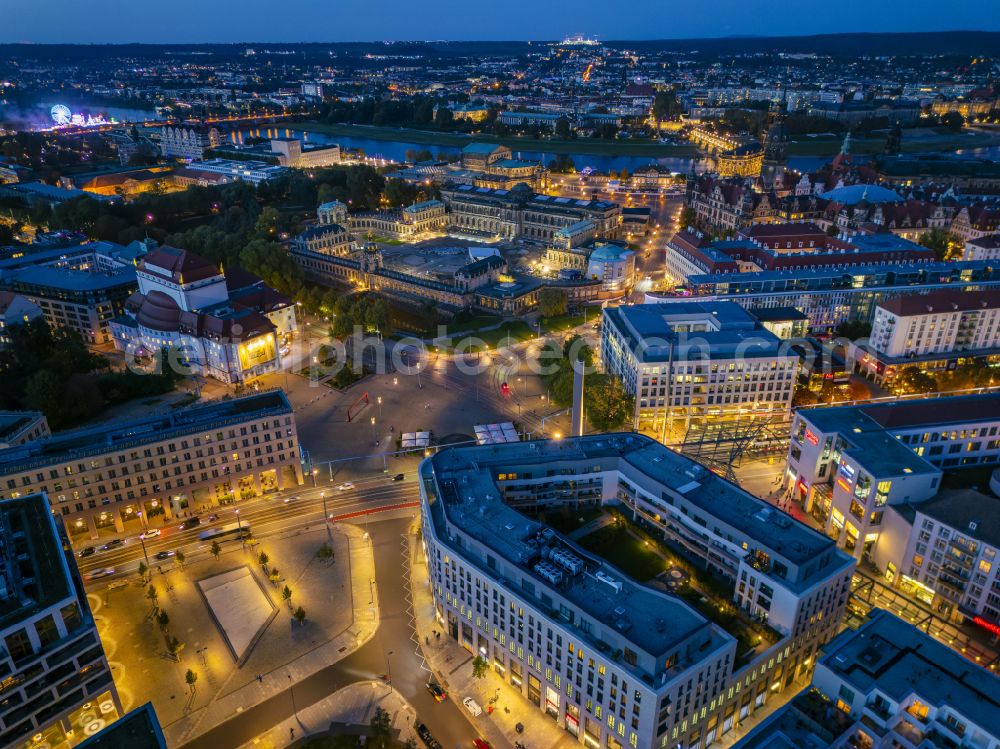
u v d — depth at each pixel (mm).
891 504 169250
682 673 117875
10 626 116938
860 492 172625
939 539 157250
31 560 133000
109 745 105688
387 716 130000
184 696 141625
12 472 172375
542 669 135250
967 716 103438
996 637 150750
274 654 151625
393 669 148125
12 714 120938
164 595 168250
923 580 162875
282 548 183625
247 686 143875
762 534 146250
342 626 158875
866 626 122875
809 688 118375
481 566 142500
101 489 184250
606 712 124438
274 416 199750
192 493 197875
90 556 181500
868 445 180375
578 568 135250
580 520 176625
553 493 179125
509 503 177875
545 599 132625
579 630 127000
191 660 150375
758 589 141000
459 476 166500
